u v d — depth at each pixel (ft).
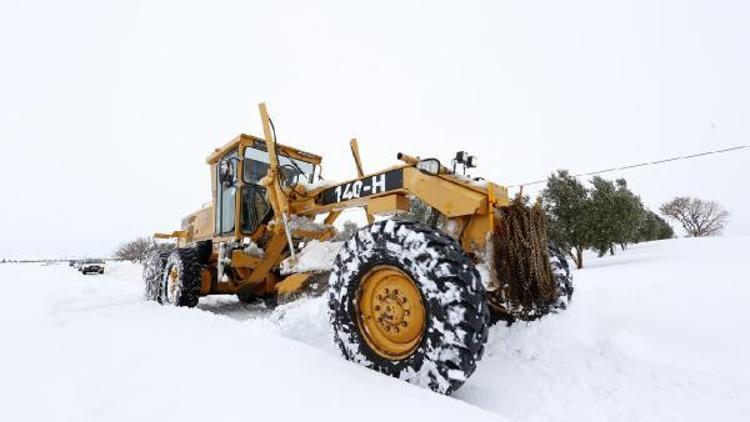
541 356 8.04
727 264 20.06
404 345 6.57
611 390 6.59
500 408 6.07
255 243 16.16
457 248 6.23
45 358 7.37
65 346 8.22
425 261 6.16
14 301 17.19
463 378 5.68
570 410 5.96
